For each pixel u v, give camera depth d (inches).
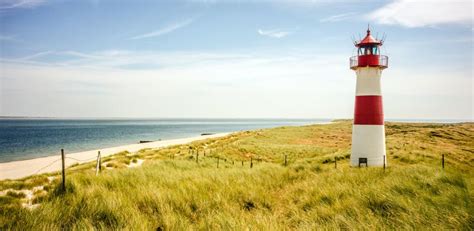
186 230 253.0
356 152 928.9
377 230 239.0
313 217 291.4
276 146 1863.9
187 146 1827.0
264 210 335.0
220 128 7317.9
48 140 3378.4
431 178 420.2
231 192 385.4
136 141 3289.9
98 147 2618.1
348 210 292.8
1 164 1549.0
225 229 245.1
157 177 506.0
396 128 4035.4
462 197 316.8
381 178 472.4
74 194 350.3
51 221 260.5
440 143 1726.1
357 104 938.1
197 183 442.3
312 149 1766.7
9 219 266.2
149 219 285.0
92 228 242.2
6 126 6934.1
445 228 239.9
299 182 493.7
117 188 399.9
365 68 914.7
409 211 274.4
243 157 1417.3
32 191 498.0
